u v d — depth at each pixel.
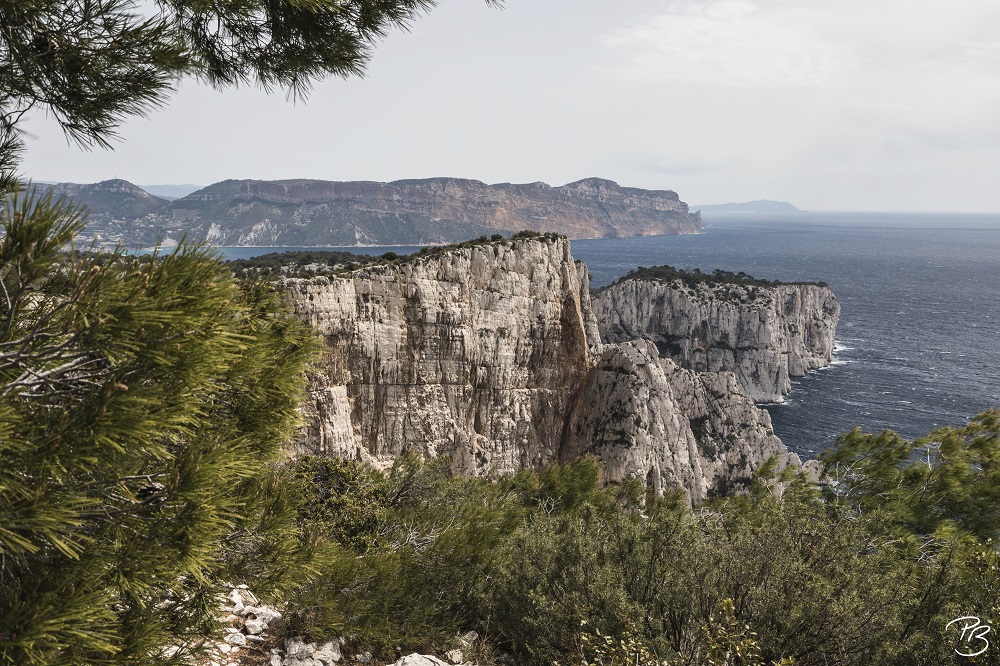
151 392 3.81
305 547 6.30
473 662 8.38
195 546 4.21
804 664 7.25
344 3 6.27
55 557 3.98
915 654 7.20
